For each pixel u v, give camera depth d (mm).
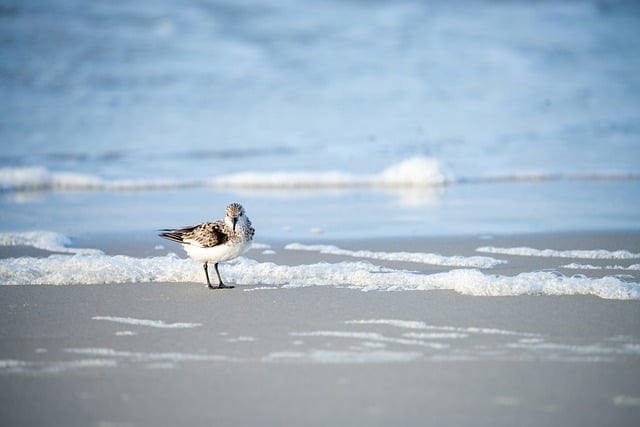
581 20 41438
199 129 28047
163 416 6094
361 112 29922
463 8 41406
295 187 21750
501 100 31594
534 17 41250
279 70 33812
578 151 24844
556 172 22422
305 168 23391
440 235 14555
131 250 13656
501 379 6789
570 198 18812
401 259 12391
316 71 33844
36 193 21078
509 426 5820
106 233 15359
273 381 6812
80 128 27875
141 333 8328
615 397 6348
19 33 35375
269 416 6059
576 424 5848
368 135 27281
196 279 10891
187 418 6055
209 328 8492
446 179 21734
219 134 27500
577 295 9586
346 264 11656
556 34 39594
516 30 39688
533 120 29094
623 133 27203
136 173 23125
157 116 29266
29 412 6203
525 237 14133
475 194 19828
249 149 25859
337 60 34906
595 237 13992
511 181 21719
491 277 10164
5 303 9617
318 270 11055
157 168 23750
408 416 6020
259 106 30438
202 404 6320
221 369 7148
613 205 17688
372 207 18266
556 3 42719
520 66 35656
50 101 30375
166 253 13414
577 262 11953
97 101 30531
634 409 6109
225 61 34406
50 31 35781
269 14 38938
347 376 6914
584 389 6527
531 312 8883
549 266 11648
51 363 7363
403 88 32688
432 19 40000
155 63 34000
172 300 9742
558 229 14875
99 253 13336
